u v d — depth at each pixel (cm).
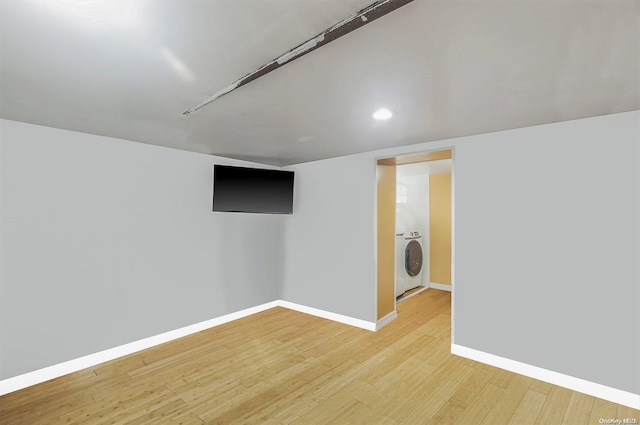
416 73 161
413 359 290
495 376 259
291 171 421
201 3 104
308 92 185
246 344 325
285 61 144
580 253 239
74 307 273
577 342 239
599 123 233
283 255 461
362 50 138
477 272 287
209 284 376
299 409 216
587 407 217
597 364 231
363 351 308
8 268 242
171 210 341
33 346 251
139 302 315
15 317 244
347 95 190
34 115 228
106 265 293
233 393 235
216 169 365
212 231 380
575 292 241
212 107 210
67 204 271
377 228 370
